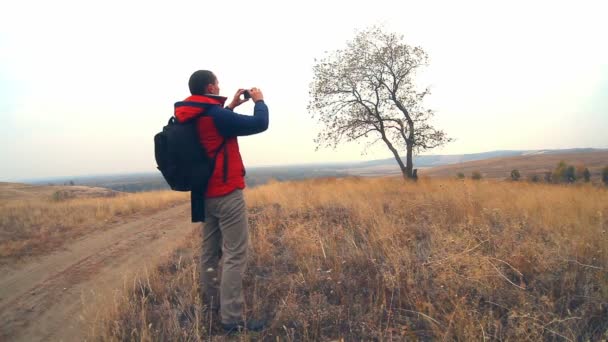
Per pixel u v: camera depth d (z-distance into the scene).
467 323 2.49
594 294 2.90
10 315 3.56
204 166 2.74
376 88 19.36
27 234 7.23
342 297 3.17
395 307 3.01
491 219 5.63
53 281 4.51
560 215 5.51
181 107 2.73
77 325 3.21
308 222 5.84
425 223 5.51
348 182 14.93
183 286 3.59
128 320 2.93
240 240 2.87
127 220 9.03
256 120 2.83
